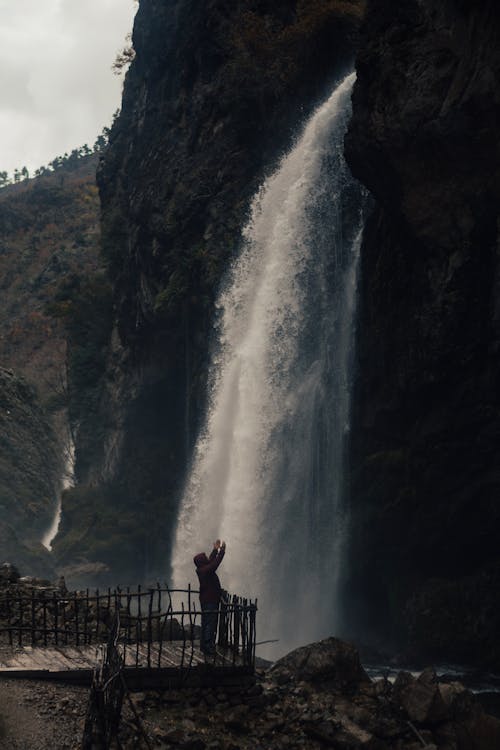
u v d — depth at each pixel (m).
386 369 43.22
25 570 69.31
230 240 57.38
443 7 35.69
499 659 38.91
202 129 64.06
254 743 13.91
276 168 55.94
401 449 43.47
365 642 45.16
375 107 37.56
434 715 15.02
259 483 50.41
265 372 51.50
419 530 42.78
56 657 15.67
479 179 35.78
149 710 14.36
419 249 39.44
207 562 16.58
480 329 38.03
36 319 175.12
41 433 113.69
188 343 62.62
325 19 53.88
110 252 80.50
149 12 80.44
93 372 86.19
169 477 69.56
